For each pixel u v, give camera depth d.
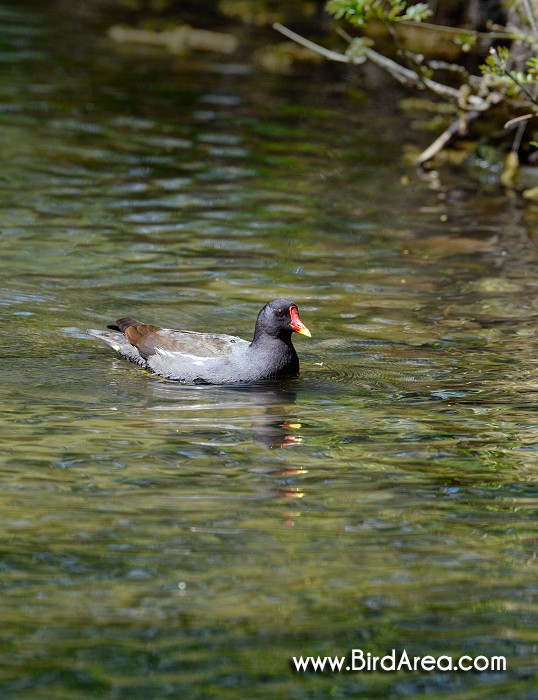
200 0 42.81
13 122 26.47
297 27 39.09
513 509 10.43
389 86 32.34
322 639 8.22
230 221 20.50
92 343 14.87
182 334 14.20
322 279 17.72
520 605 8.73
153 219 20.36
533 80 19.58
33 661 7.86
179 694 7.59
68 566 9.11
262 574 9.09
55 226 19.58
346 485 10.88
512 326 15.91
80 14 40.00
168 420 12.48
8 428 12.02
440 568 9.26
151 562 9.22
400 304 16.72
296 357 14.02
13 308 15.76
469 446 11.93
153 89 30.52
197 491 10.63
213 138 26.27
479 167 25.25
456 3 35.47
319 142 26.48
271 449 11.73
